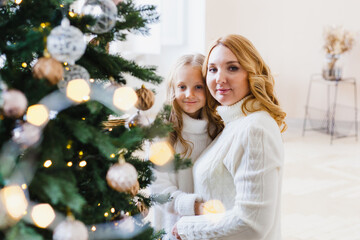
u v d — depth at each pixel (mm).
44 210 704
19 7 755
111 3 772
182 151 1198
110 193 832
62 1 784
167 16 4688
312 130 4762
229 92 1036
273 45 4766
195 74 1159
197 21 4637
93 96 806
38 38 693
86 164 839
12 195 651
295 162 3566
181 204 1081
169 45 4836
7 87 671
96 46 856
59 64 714
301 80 4789
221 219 958
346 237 2252
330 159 3660
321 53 4648
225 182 1028
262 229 910
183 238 1035
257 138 936
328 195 2836
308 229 2338
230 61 1015
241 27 4711
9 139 700
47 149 698
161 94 4543
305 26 4645
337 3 4508
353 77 4582
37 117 670
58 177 707
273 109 1028
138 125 912
